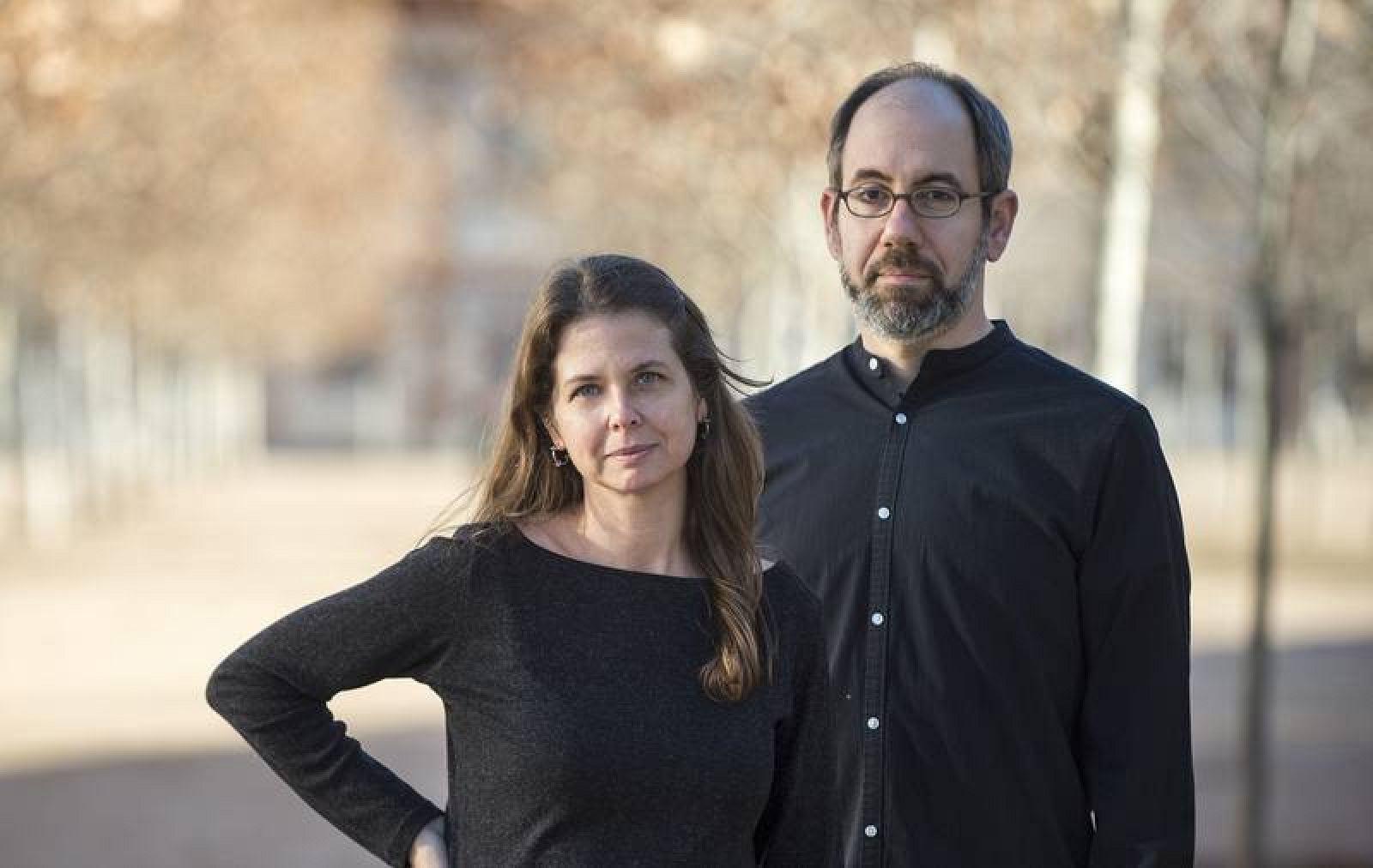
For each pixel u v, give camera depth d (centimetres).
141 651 2253
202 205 3447
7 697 1900
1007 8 1191
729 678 412
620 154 2461
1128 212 1187
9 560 3397
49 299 3609
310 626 419
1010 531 520
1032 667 518
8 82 1920
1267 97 1081
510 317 7688
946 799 519
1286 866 1223
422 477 6284
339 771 423
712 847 409
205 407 6831
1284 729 1766
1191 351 5653
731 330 3278
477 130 3934
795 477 549
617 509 428
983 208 534
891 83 536
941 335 535
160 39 2369
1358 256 1628
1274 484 1134
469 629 414
